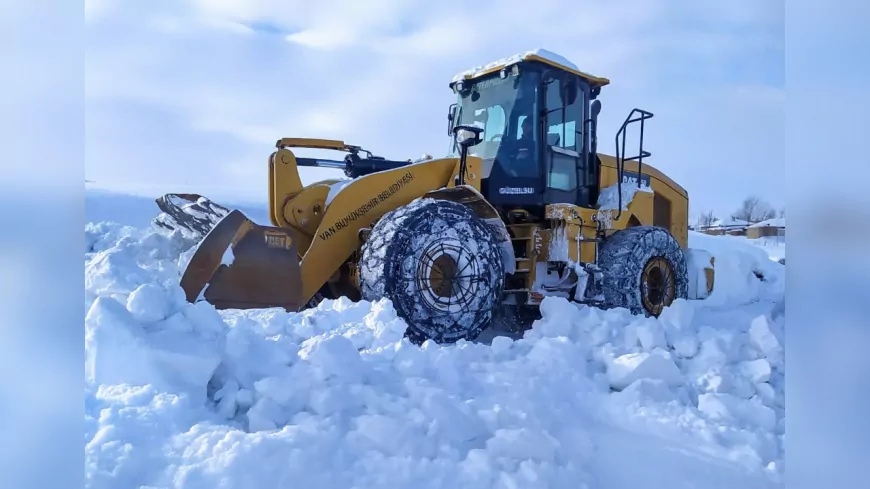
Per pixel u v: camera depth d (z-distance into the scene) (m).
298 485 1.70
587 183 5.81
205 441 1.87
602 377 2.96
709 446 2.25
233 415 2.21
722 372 2.91
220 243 3.91
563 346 3.19
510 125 5.38
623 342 3.55
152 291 2.49
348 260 4.73
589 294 5.03
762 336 3.35
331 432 1.97
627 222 5.73
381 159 5.49
